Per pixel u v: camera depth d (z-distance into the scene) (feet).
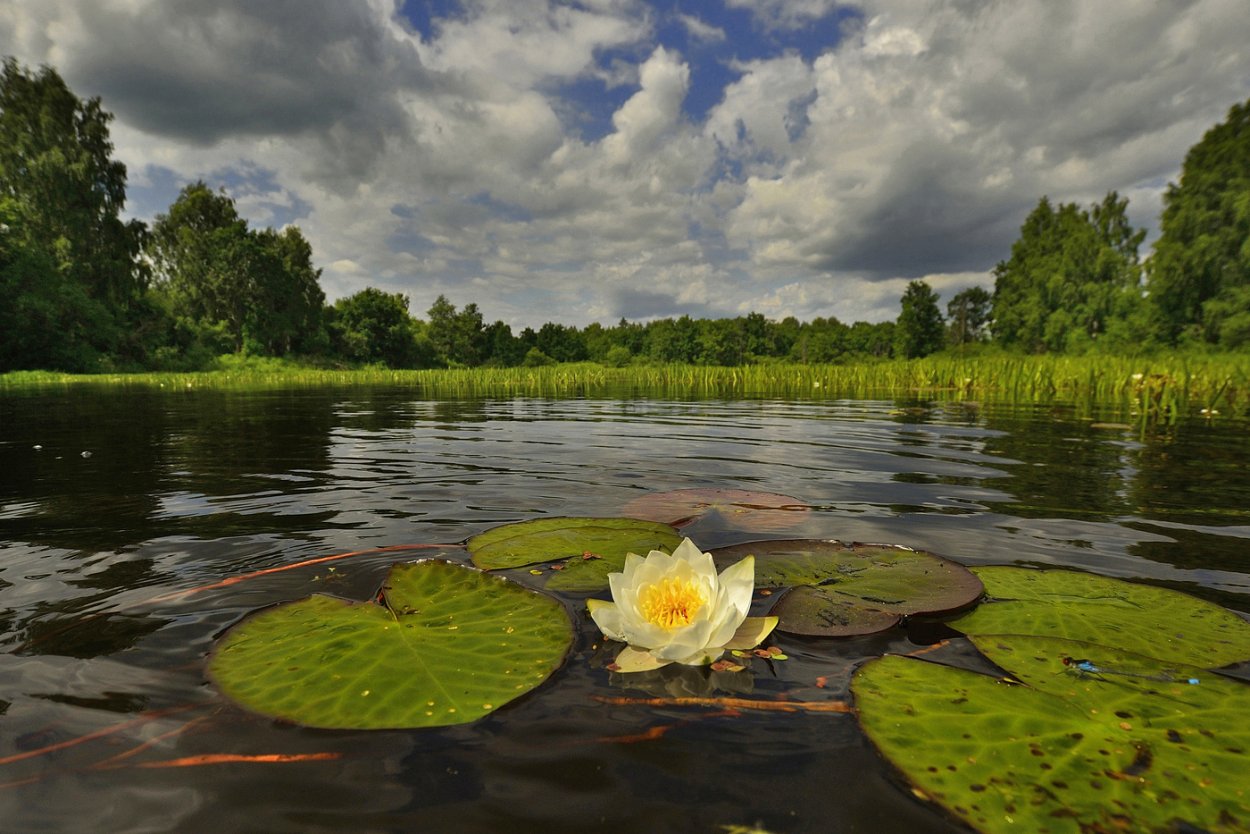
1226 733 4.21
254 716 4.49
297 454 17.52
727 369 74.64
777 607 6.51
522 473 14.32
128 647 5.57
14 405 40.19
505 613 6.24
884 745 4.16
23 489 12.66
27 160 136.67
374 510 10.74
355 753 4.11
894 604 6.46
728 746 4.20
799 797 3.68
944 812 3.53
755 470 14.61
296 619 6.10
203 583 7.22
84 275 138.41
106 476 14.12
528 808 3.60
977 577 7.14
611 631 5.58
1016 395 43.29
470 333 296.30
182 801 3.64
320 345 223.51
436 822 3.48
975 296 294.87
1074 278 197.36
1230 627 5.88
